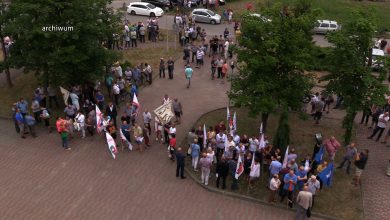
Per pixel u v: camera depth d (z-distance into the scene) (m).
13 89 28.94
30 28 23.70
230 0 50.56
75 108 23.94
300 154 22.22
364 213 18.28
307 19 20.44
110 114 23.56
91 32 24.88
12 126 24.62
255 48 20.81
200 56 32.72
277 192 19.22
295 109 22.23
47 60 23.88
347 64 20.47
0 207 18.03
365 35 20.02
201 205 18.55
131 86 27.30
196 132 21.72
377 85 20.70
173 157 21.48
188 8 46.34
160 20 44.09
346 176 20.66
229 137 20.28
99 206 18.23
